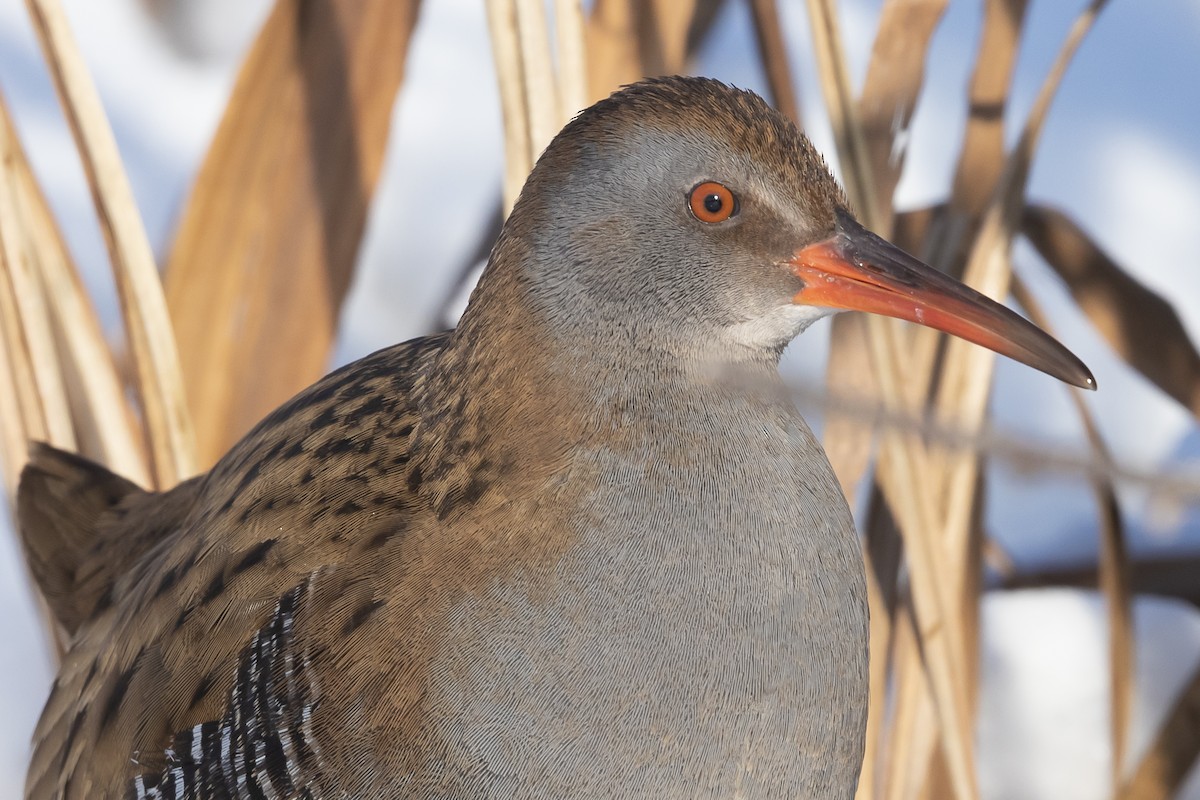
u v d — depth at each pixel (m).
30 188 2.78
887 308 2.72
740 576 2.70
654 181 2.71
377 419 2.72
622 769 2.70
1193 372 2.80
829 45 2.76
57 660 2.79
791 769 2.71
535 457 2.71
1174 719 2.81
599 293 2.71
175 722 2.72
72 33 2.76
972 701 2.80
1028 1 2.78
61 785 2.74
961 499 2.77
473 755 2.70
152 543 2.76
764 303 2.72
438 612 2.70
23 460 2.78
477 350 2.71
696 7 2.83
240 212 2.79
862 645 2.71
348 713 2.70
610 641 2.70
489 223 2.85
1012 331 2.71
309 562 2.71
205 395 2.79
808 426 2.72
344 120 2.79
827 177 2.72
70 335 2.78
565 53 2.76
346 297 2.80
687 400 2.71
